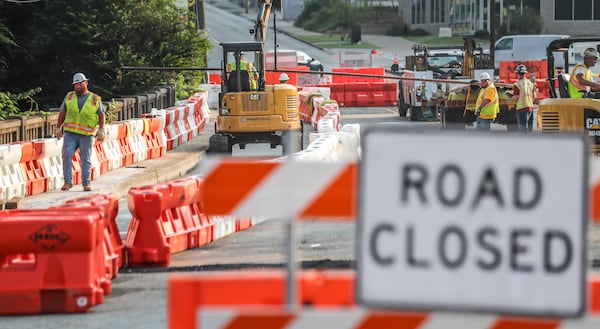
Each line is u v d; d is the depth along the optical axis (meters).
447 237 13.11
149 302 25.41
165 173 57.81
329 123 65.25
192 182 33.12
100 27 94.19
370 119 97.75
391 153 13.12
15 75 94.50
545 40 148.50
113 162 56.62
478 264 13.10
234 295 14.09
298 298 14.45
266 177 14.04
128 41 96.38
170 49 98.50
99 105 48.06
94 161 52.69
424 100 92.44
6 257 24.64
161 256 29.84
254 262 30.17
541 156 13.08
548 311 13.12
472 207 13.09
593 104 47.72
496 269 13.11
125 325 23.08
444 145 13.10
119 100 75.00
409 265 13.12
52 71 95.06
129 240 30.41
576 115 47.97
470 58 93.12
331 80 136.75
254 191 14.05
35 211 26.31
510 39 149.50
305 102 97.12
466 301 13.10
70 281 24.28
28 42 93.00
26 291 24.17
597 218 14.32
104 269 26.34
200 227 33.44
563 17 190.00
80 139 47.69
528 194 13.09
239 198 14.05
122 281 28.16
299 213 13.98
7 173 44.41
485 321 13.30
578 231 13.11
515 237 13.10
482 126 65.62
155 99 86.12
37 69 94.75
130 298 25.92
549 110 48.66
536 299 13.12
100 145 54.84
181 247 32.34
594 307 14.09
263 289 14.15
